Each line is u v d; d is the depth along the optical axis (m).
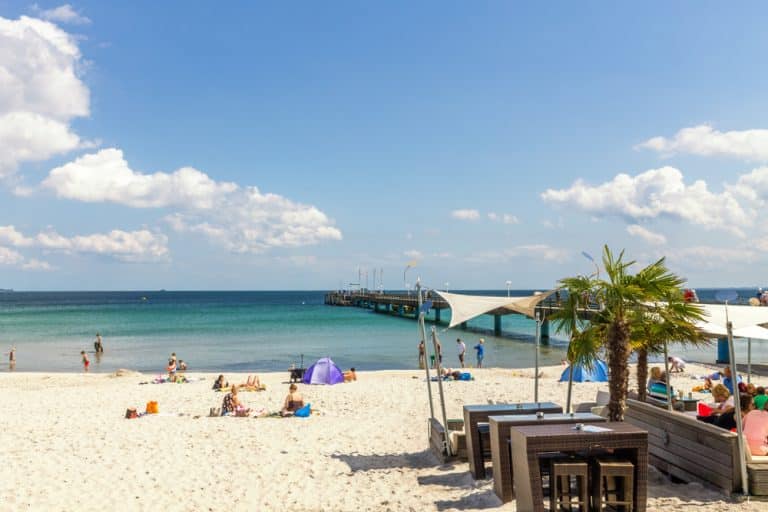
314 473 9.44
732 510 6.02
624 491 5.86
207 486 8.90
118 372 26.73
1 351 39.47
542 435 5.89
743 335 7.46
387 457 10.30
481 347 28.95
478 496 7.36
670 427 7.43
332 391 19.12
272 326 62.44
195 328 59.72
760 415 7.02
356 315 85.38
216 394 19.17
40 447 11.59
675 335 8.91
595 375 20.56
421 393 18.22
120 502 8.23
